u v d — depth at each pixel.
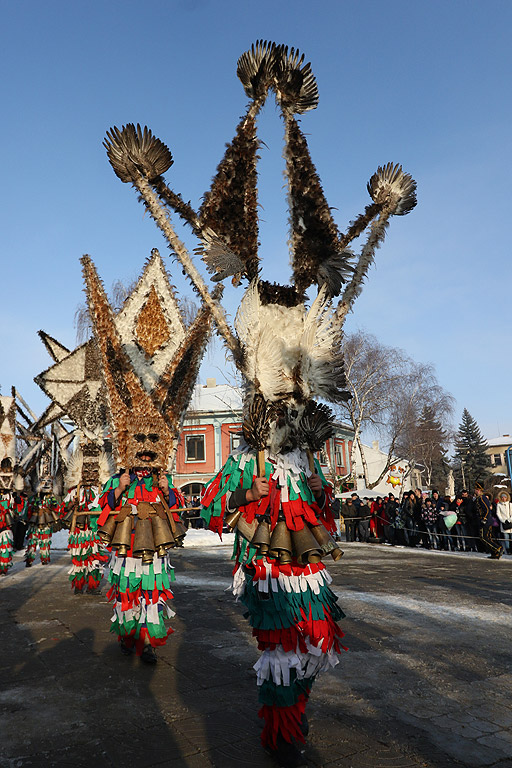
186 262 2.72
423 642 4.71
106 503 4.43
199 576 9.34
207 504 2.86
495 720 3.02
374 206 3.06
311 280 2.99
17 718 3.06
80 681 3.71
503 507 13.34
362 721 2.98
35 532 11.63
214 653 4.39
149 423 5.47
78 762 2.53
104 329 8.41
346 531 20.50
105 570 9.52
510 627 5.29
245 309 2.83
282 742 2.51
